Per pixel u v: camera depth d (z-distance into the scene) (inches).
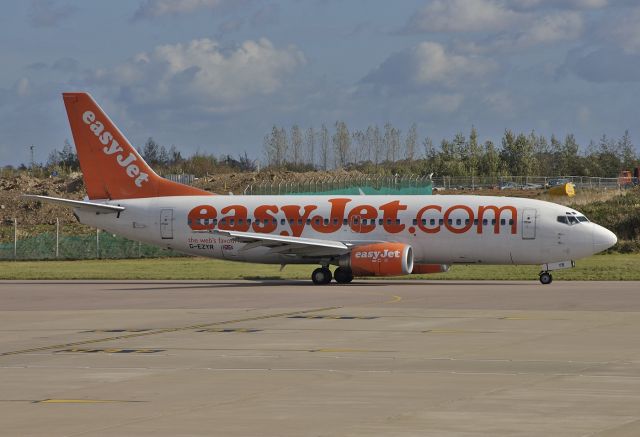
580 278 6737.2
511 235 6314.0
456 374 2714.1
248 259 6791.3
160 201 6929.1
